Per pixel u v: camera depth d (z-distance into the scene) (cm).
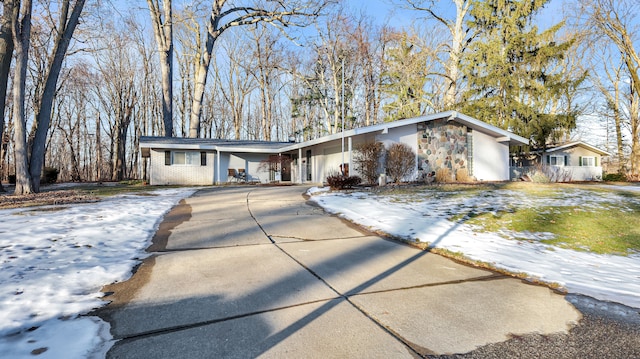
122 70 3122
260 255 461
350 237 583
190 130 2380
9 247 441
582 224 665
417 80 2417
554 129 1933
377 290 340
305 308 293
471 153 1645
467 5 2197
